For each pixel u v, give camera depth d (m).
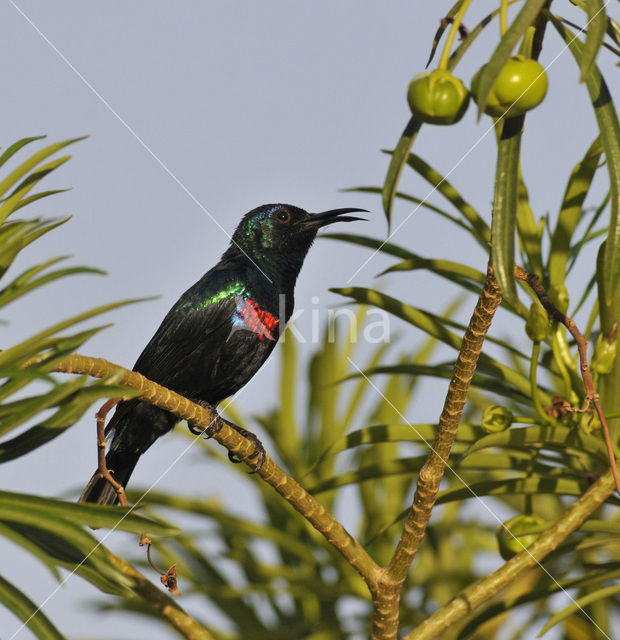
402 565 4.68
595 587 5.55
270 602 7.29
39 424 3.62
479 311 4.12
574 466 5.49
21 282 3.90
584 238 5.68
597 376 5.26
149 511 6.98
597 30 3.00
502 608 5.16
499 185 3.41
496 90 3.30
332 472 7.45
